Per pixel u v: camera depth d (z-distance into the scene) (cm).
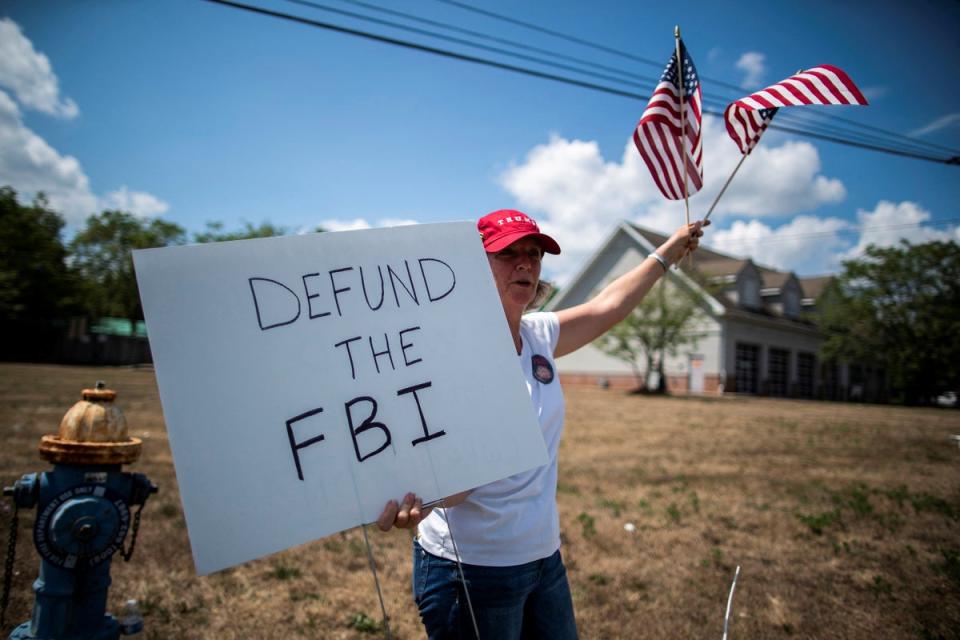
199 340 141
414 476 151
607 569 408
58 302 3778
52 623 185
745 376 3056
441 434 157
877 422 1606
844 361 3222
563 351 210
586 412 1645
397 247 167
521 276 191
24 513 455
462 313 168
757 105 211
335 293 157
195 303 143
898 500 605
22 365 2930
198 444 136
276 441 142
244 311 147
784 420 1574
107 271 4622
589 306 218
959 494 643
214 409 139
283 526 138
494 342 169
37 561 369
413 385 158
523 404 167
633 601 359
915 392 3138
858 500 600
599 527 500
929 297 2875
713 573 403
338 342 154
